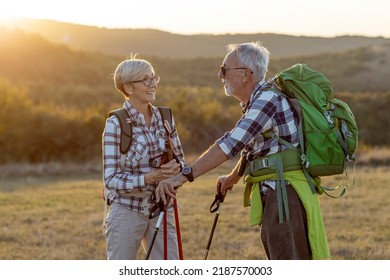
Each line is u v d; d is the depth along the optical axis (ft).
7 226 71.46
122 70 28.66
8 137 175.83
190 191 103.86
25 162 172.86
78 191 110.42
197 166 27.02
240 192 99.81
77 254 54.85
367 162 155.84
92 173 159.84
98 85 316.81
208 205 86.53
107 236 29.12
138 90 28.63
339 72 440.04
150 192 28.68
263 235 27.68
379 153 163.22
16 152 175.11
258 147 27.63
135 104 28.89
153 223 29.27
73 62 330.75
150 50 564.71
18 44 321.11
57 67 317.22
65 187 119.14
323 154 26.96
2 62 303.68
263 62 27.91
